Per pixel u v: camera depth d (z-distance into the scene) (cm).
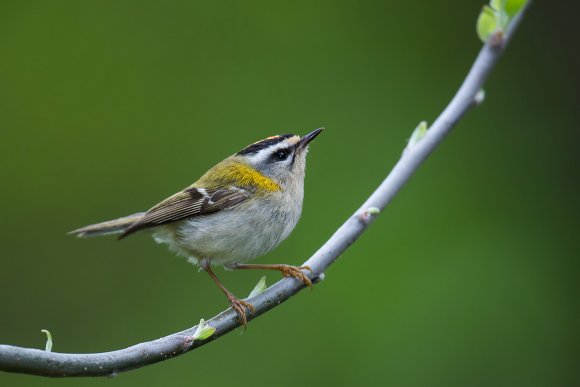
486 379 1216
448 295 1273
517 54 1520
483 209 1361
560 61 1512
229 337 1250
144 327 1291
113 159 1460
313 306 1275
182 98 1481
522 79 1505
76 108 1478
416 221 1351
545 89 1498
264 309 654
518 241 1325
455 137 1437
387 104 1450
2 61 1488
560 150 1437
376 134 1421
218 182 854
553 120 1463
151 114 1475
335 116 1439
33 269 1378
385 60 1493
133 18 1527
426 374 1215
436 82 1476
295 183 873
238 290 1294
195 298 1302
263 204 844
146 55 1511
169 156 1450
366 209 688
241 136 1438
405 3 1531
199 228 843
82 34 1513
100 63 1503
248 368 1227
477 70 732
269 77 1481
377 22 1525
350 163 1398
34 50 1497
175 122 1467
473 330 1248
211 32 1521
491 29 730
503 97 1489
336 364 1227
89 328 1312
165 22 1530
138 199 1427
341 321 1261
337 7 1529
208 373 1225
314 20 1521
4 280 1368
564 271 1309
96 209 1427
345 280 1297
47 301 1342
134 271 1351
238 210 838
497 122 1465
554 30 1523
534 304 1271
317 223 1345
